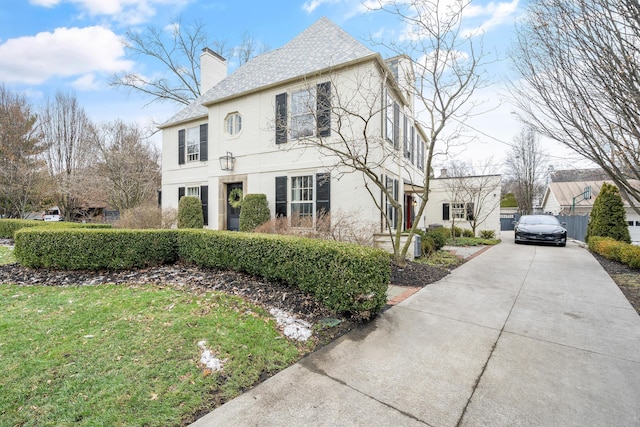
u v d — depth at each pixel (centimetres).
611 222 939
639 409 206
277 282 475
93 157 1783
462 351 289
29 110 1880
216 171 1096
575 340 310
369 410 207
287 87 910
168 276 539
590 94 402
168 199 1293
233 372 248
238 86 1070
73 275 558
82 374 239
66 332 314
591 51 381
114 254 571
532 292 480
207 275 534
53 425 188
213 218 1110
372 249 386
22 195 1644
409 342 308
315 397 221
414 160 1255
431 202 1695
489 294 470
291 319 357
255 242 488
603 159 445
